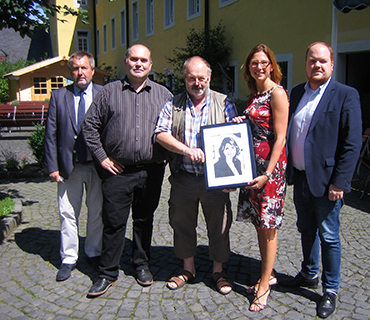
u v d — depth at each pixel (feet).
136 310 9.75
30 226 15.85
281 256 12.63
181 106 10.05
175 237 11.03
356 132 8.72
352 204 17.88
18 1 16.03
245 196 9.99
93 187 11.92
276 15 33.60
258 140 9.38
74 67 11.11
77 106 11.41
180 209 10.65
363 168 23.68
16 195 20.66
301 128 9.45
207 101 9.95
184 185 10.29
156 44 59.21
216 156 9.32
